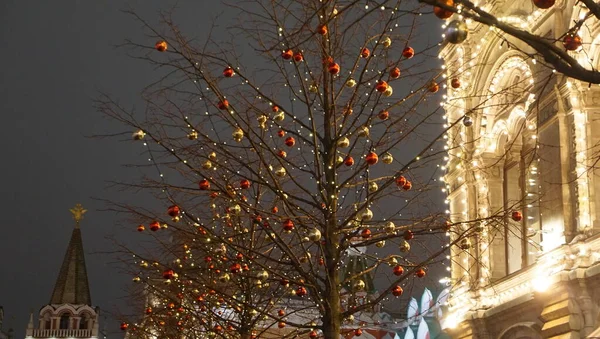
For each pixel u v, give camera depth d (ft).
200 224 50.70
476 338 85.20
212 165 56.29
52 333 271.90
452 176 93.25
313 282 50.08
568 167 72.02
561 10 74.43
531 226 82.02
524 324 76.79
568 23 73.26
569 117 72.49
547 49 26.81
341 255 55.36
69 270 282.77
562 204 71.82
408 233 49.24
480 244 85.61
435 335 123.65
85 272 284.00
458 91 90.68
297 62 52.95
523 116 82.07
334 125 51.57
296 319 108.68
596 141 70.64
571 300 69.10
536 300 74.23
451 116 92.02
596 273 66.95
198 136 58.23
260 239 68.74
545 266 73.36
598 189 69.97
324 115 50.93
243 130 49.49
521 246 83.41
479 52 87.92
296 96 50.08
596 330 64.03
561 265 70.49
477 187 88.33
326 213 50.16
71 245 287.48
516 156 85.20
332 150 50.67
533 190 81.97
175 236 76.59
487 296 84.99
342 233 52.37
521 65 81.92
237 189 59.11
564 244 70.28
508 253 86.53
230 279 59.82
